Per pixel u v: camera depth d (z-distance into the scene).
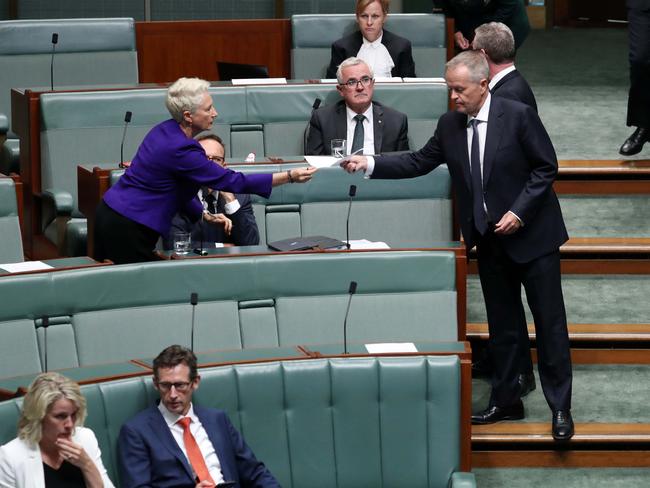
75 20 23.61
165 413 14.11
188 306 16.05
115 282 15.77
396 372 14.86
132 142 20.73
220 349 16.08
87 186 18.73
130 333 15.81
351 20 24.78
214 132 20.84
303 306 16.34
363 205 18.78
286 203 18.69
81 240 19.31
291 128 21.09
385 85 21.22
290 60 25.38
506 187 16.16
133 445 13.89
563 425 16.75
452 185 18.91
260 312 16.25
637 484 16.84
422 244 17.61
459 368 14.95
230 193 17.97
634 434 17.00
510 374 17.12
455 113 16.52
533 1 37.41
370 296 16.47
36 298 15.45
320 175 18.69
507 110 16.05
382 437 14.91
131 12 30.81
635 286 20.38
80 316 15.66
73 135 20.45
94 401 13.97
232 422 14.62
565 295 20.12
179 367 13.84
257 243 18.25
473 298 20.23
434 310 16.56
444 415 14.94
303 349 15.35
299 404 14.79
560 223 16.45
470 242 16.47
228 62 23.64
